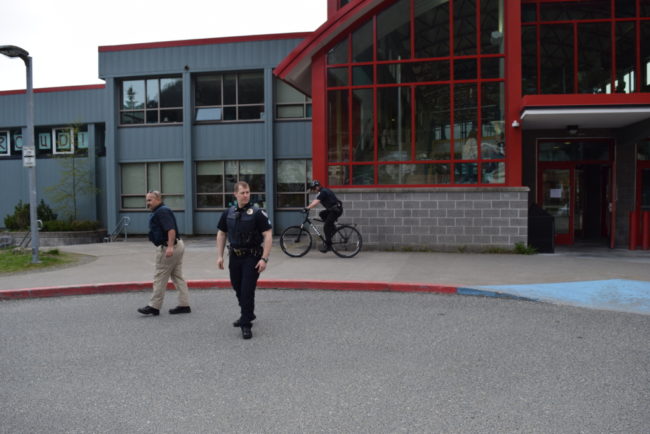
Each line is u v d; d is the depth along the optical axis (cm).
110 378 421
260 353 485
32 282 876
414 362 452
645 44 1268
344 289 816
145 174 1964
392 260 1070
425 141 1237
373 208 1233
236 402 368
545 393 378
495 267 963
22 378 422
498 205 1176
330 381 408
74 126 2092
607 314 632
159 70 1912
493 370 429
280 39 1842
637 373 420
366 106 1269
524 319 607
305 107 1848
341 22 1246
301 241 1145
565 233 1397
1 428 327
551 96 1074
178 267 664
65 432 321
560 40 1306
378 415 342
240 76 1898
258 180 1894
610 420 331
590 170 1436
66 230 1936
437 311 654
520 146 1180
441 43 1230
